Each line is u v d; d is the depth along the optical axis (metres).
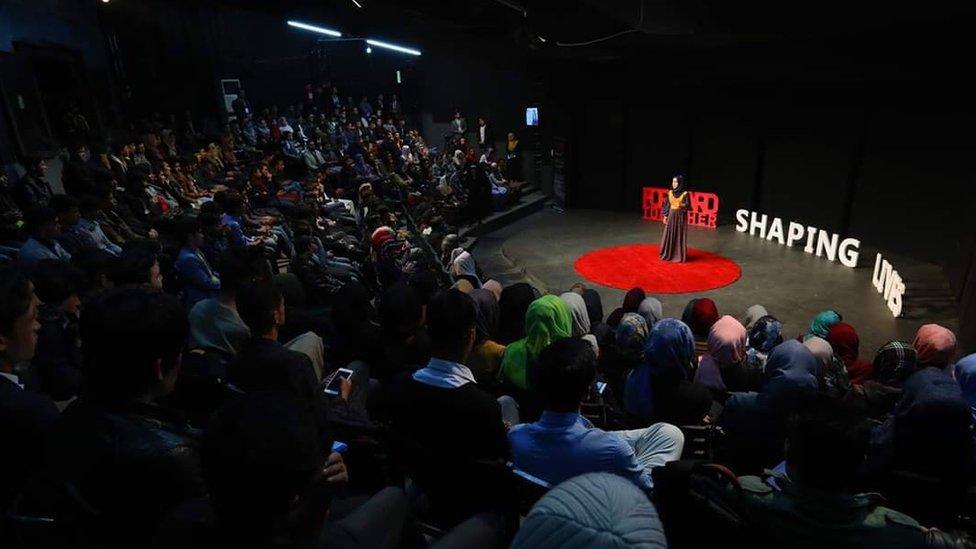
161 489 1.57
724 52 14.48
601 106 18.64
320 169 17.58
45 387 3.05
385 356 3.61
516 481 2.34
